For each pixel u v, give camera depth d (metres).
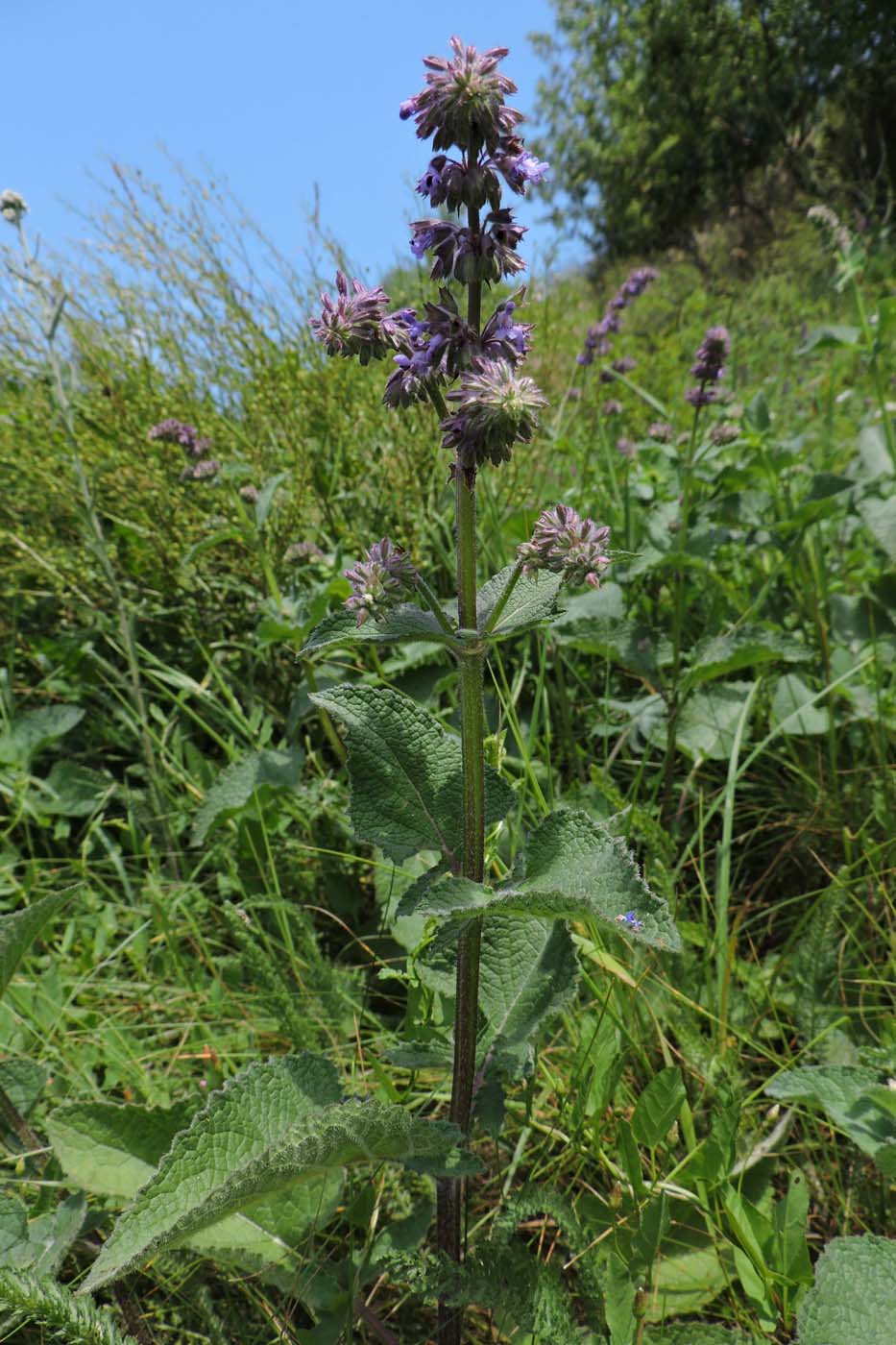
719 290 4.05
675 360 2.54
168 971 0.96
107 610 1.41
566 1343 0.52
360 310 0.50
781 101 8.59
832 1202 0.69
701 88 9.11
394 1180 0.70
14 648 1.41
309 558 1.30
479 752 0.54
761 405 1.39
